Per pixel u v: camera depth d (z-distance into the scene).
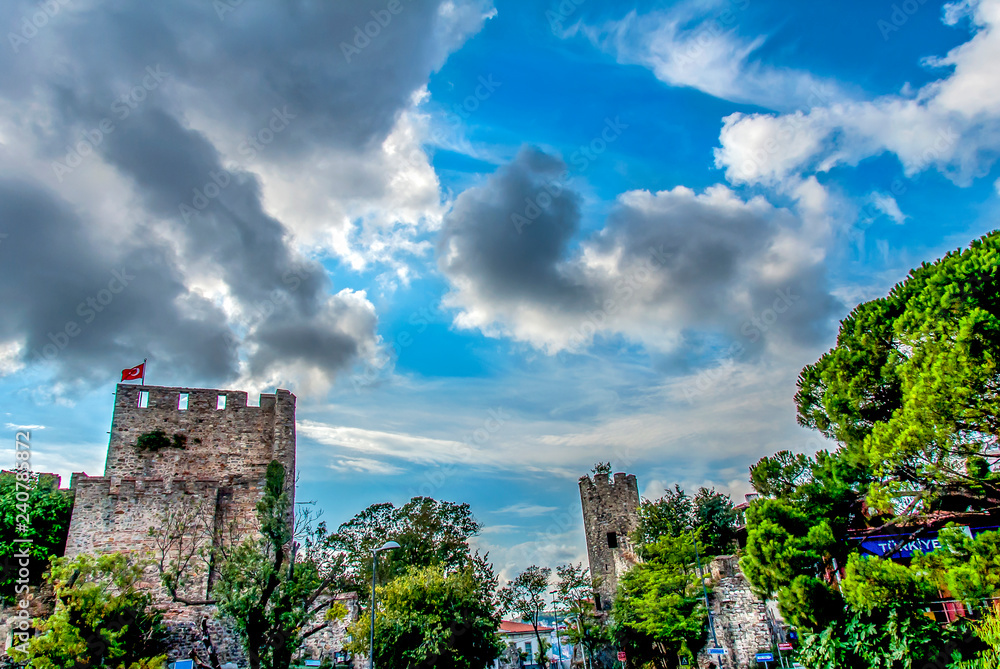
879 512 19.14
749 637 33.53
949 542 15.48
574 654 53.81
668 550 39.59
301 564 26.11
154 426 36.72
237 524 33.06
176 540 31.33
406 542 50.22
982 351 14.99
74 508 30.83
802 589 18.36
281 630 23.58
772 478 21.50
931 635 15.98
